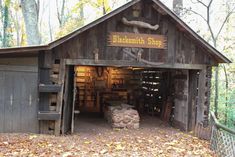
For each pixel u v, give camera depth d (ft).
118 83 57.77
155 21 32.58
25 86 30.50
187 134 34.27
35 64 30.45
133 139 30.63
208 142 30.30
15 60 30.25
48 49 29.32
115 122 36.94
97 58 31.35
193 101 35.55
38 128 30.78
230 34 60.44
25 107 30.58
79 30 29.58
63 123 31.55
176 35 33.27
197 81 35.45
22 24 79.00
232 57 59.41
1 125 30.22
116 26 31.81
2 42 76.69
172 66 33.22
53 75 30.81
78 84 56.65
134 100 55.47
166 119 42.45
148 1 32.14
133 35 32.17
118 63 31.86
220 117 54.95
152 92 49.14
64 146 26.05
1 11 77.10
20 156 22.33
